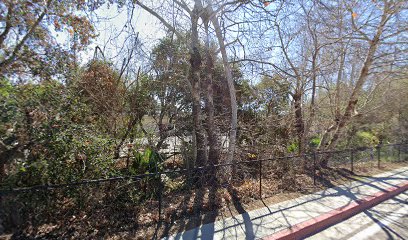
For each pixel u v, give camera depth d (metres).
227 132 8.53
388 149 11.31
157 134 8.02
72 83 5.54
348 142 12.16
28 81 4.72
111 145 5.55
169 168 8.02
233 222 4.75
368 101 11.07
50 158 4.30
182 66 8.83
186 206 5.36
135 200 5.08
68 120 4.73
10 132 3.96
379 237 4.51
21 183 4.13
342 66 9.96
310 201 6.04
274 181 7.54
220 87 10.78
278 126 9.55
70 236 4.01
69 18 5.91
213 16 7.07
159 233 4.25
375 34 8.88
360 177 8.50
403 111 13.88
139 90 8.47
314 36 9.32
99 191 4.68
